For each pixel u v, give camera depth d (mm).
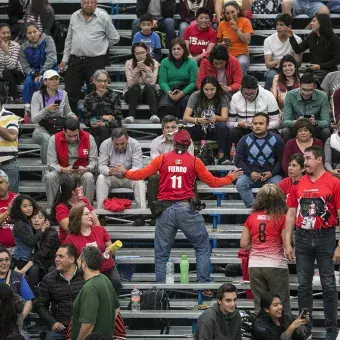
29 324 26625
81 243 26156
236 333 24359
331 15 35438
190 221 26969
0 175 27531
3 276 25250
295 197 26000
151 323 26969
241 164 28812
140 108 32156
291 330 24422
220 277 27938
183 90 31594
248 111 30312
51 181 28797
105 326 23328
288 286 26125
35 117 30594
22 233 26562
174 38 33656
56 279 25625
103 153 29094
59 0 36031
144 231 28609
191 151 29094
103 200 28734
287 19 32812
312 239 25766
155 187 28406
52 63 33188
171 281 27312
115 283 26297
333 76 31141
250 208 28688
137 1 34469
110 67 33938
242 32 33406
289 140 28766
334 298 25844
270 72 32469
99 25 32938
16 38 34562
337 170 28328
